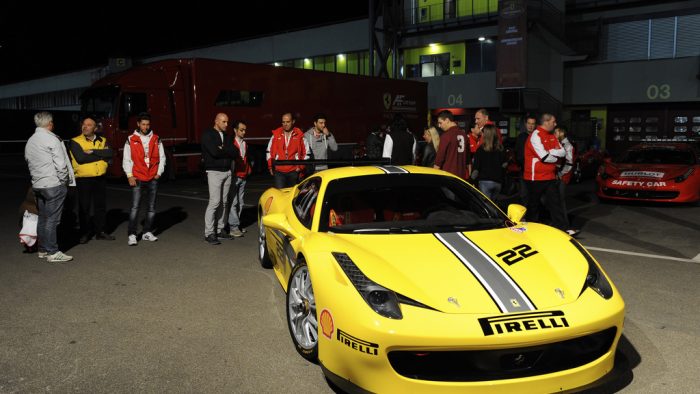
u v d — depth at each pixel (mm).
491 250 3393
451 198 4223
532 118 7531
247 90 17062
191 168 16297
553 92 24906
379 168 4555
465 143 6891
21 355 3719
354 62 32000
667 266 5957
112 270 5988
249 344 3867
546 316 2771
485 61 27438
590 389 2939
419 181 4328
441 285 2947
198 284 5406
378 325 2725
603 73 24062
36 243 6953
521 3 23938
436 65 29281
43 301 4910
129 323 4316
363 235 3645
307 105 18828
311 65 34125
